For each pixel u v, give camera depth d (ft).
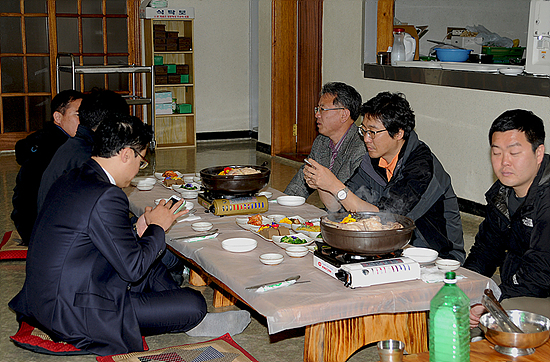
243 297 5.92
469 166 16.25
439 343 4.50
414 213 7.88
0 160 23.21
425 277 6.02
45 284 6.59
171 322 7.50
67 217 6.48
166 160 24.03
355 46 20.30
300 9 23.63
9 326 9.12
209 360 6.95
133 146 6.73
